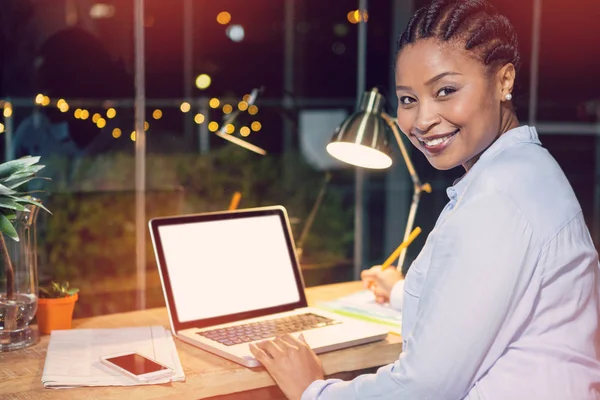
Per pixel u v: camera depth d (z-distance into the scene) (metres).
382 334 1.55
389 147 1.71
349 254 4.20
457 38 1.06
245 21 4.70
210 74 4.47
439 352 1.03
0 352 1.44
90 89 3.34
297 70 5.15
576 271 1.06
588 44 4.43
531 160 1.08
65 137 3.36
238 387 1.31
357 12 4.34
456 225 1.04
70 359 1.37
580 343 1.07
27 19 3.76
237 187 3.86
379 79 4.31
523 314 1.04
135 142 3.43
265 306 1.73
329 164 5.33
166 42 3.84
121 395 1.21
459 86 1.06
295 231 4.03
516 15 4.17
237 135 3.90
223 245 1.72
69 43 3.32
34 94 3.44
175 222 1.66
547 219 1.04
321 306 1.84
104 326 1.67
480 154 1.16
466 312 1.01
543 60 4.36
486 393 1.06
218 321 1.64
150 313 1.80
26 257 1.47
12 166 1.44
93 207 3.37
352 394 1.15
